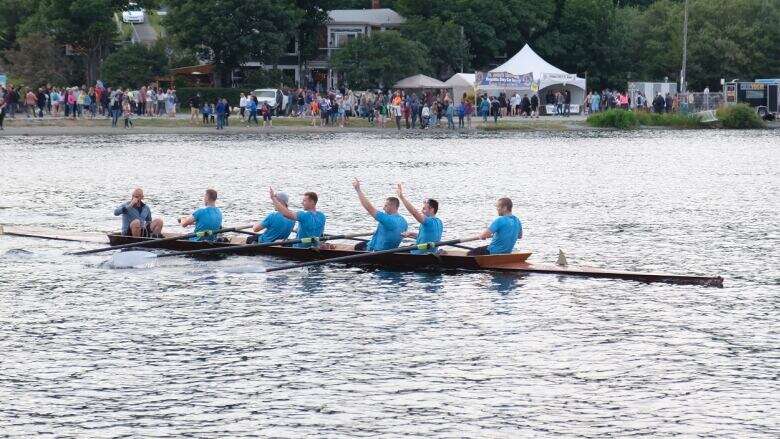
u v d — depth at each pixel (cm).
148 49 18988
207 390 3462
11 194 8425
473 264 5303
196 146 12975
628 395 3419
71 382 3534
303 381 3553
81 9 18138
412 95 16575
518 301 4662
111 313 4466
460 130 16388
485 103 16875
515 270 5269
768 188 9262
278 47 18625
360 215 7438
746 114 18050
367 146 13450
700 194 8812
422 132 15988
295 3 19838
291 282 5075
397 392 3444
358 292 4847
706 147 14038
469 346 3956
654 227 6938
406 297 4741
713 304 4634
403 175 10075
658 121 17850
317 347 3947
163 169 10331
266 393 3434
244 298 4744
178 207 7769
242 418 3216
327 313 4456
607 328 4219
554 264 5400
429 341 4022
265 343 4000
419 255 5372
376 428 3139
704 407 3312
